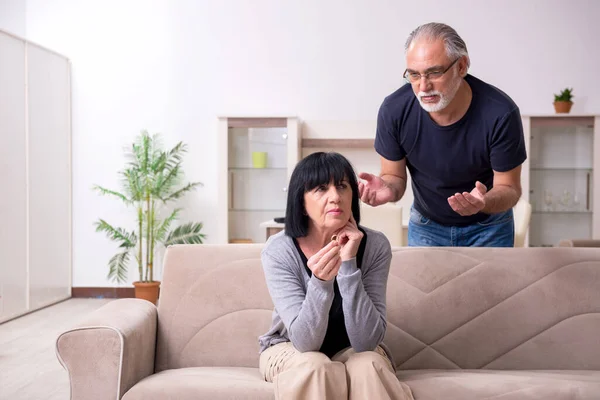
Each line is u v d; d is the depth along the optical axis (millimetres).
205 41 6047
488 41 5875
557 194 5602
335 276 1887
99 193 6086
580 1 5809
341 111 5984
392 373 1745
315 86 6000
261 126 5676
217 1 6031
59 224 5887
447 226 2633
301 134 6000
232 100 6047
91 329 1914
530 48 5852
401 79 5930
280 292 1857
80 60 6074
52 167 5758
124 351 1918
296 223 1895
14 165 5148
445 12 5898
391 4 5922
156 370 2281
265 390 1841
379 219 4176
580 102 5844
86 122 6090
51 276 5730
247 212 5719
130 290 6090
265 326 2287
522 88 5871
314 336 1763
